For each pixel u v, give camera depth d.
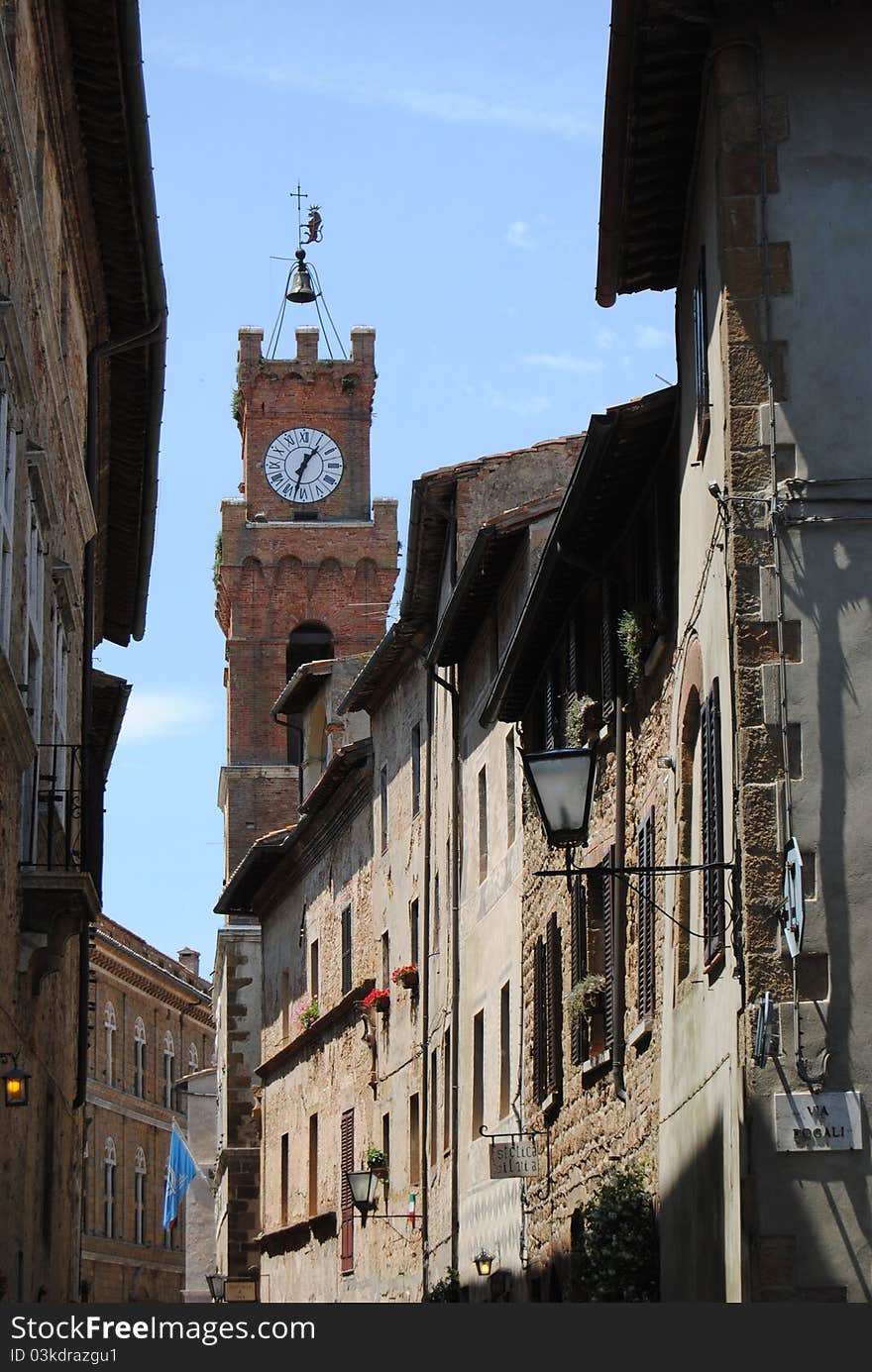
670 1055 24.66
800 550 20.09
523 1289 36.03
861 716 19.78
